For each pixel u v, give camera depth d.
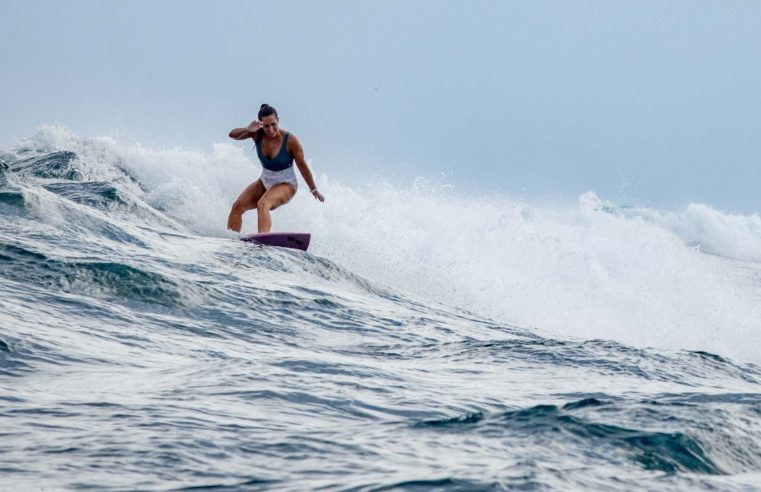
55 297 26.81
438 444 10.84
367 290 42.44
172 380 17.08
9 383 17.03
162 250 38.69
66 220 38.97
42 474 9.63
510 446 10.77
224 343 25.56
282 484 9.01
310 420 13.72
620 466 10.23
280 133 47.44
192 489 8.94
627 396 18.19
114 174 66.06
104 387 16.36
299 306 33.03
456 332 34.38
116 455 10.46
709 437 11.45
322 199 48.19
